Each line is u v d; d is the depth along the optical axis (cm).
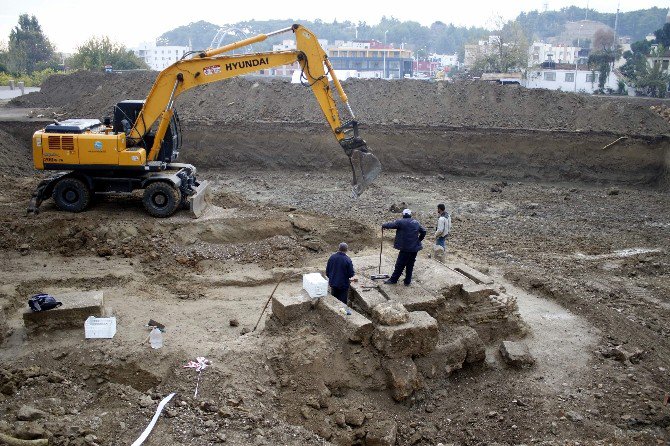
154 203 1706
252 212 1825
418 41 16300
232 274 1476
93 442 765
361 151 1612
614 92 5438
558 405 1034
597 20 14550
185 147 3008
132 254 1527
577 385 1095
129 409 846
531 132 2997
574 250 1853
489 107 3231
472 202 2466
